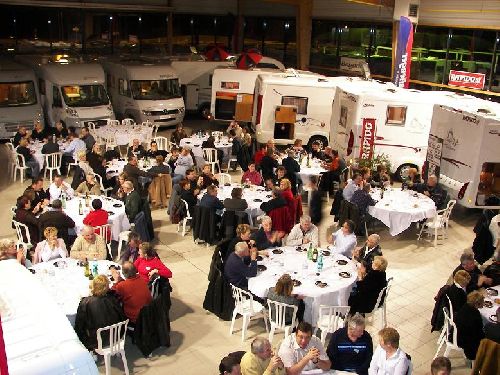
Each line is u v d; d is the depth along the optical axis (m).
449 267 9.63
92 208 9.29
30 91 16.58
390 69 19.67
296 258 7.75
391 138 13.62
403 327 7.69
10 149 13.55
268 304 6.64
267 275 7.20
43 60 18.45
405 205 10.41
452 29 17.58
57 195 9.69
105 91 17.44
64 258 7.54
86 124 16.56
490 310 6.73
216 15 25.16
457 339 6.42
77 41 22.78
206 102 20.84
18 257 7.04
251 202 9.98
